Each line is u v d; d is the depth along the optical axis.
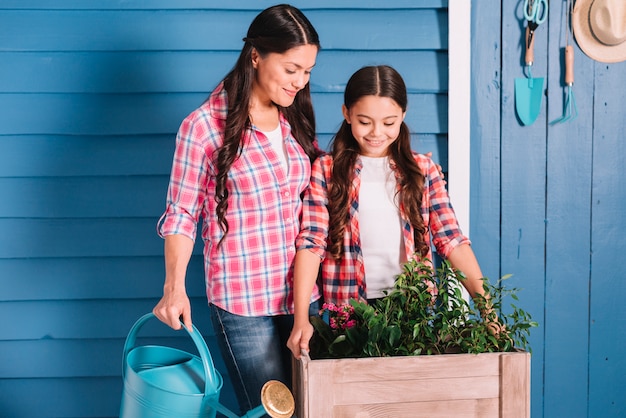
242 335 1.71
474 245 2.24
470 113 2.21
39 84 2.14
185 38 2.16
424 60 2.19
